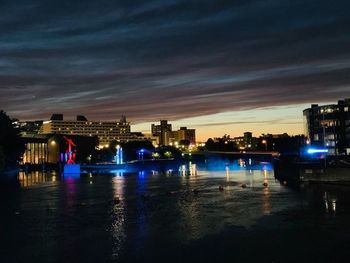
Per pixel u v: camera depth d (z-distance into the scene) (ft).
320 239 161.38
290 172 393.09
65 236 177.37
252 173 595.88
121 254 147.95
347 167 346.74
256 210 229.45
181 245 157.48
